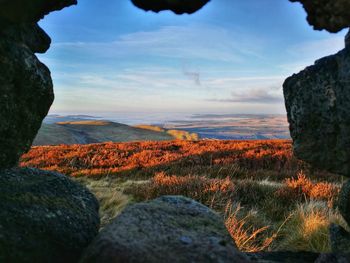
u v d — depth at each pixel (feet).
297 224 22.90
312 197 28.78
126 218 7.54
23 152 9.64
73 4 8.96
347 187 10.87
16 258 6.70
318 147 8.81
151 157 58.49
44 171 10.14
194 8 8.46
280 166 49.47
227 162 51.98
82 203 9.57
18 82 8.69
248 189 31.07
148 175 49.37
